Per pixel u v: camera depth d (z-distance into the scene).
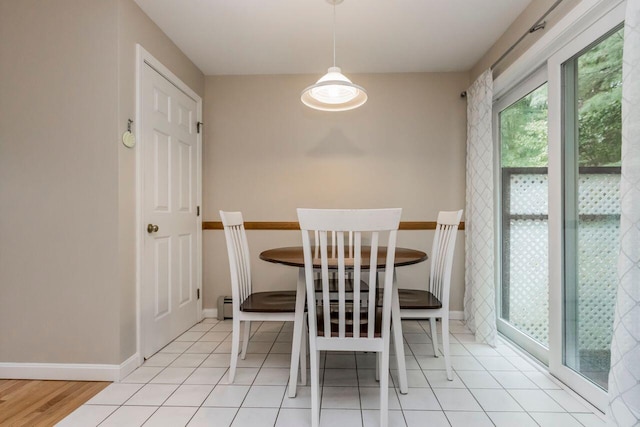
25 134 1.95
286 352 2.37
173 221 2.58
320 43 2.61
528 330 2.34
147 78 2.23
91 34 1.93
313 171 3.12
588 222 1.69
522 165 2.40
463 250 3.07
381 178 3.10
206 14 2.22
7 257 1.96
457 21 2.31
